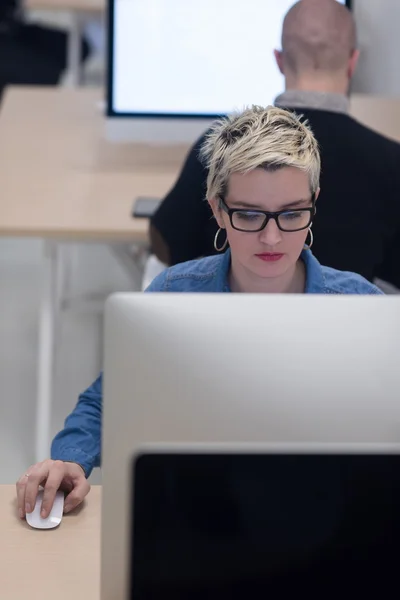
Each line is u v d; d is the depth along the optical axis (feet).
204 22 9.84
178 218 7.61
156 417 3.65
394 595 2.82
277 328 3.64
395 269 7.76
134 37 9.90
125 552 3.76
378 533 2.78
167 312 3.62
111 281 13.74
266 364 3.63
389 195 7.42
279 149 4.34
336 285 5.03
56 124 11.28
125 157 10.41
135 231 8.76
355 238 7.43
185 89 10.05
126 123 10.19
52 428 10.73
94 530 4.80
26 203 9.17
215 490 2.76
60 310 12.09
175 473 2.74
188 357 3.62
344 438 3.65
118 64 9.98
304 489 2.76
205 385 3.63
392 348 3.64
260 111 4.52
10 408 11.54
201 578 2.81
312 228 7.38
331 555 2.81
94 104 12.00
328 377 3.64
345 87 7.49
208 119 10.14
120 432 3.67
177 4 9.80
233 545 2.80
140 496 2.75
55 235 8.73
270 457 2.74
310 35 7.23
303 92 7.32
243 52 9.92
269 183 4.39
